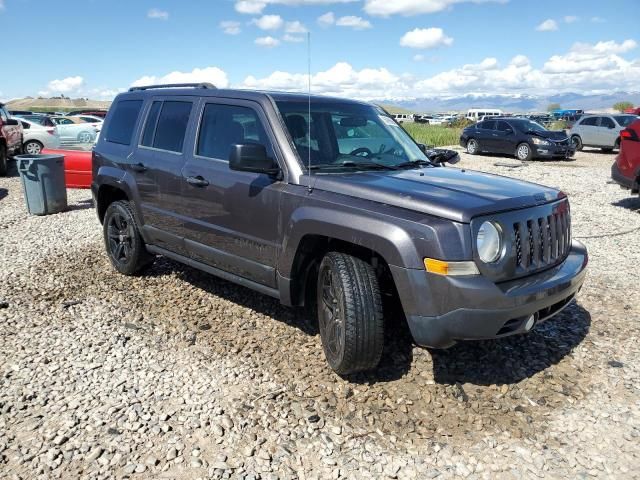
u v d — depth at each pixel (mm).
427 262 3203
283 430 3188
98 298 5273
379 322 3486
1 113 15336
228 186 4344
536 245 3535
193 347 4234
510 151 20984
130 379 3744
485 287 3176
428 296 3221
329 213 3615
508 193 3607
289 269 3926
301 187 3893
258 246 4180
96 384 3674
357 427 3230
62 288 5559
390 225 3330
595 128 24031
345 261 3572
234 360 4023
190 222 4777
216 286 5590
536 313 3508
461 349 4207
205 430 3178
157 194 5133
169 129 5148
